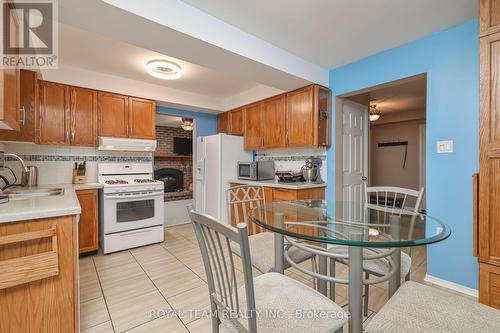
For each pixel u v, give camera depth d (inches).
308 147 132.3
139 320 65.6
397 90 145.9
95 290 80.7
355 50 101.3
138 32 71.5
